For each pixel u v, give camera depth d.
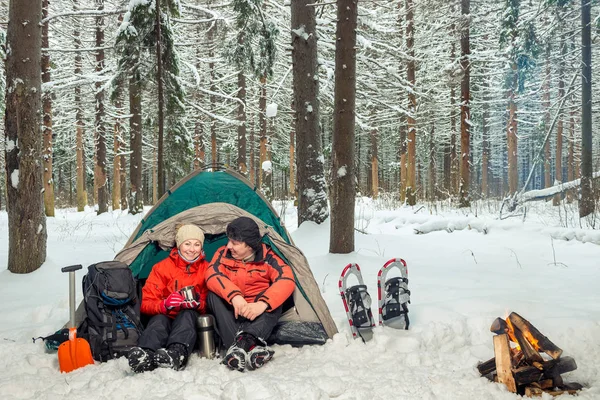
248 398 2.56
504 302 4.20
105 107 20.59
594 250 7.24
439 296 4.64
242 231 3.54
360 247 7.92
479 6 16.56
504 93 22.98
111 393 2.63
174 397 2.54
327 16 12.88
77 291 5.09
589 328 3.45
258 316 3.37
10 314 4.32
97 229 12.42
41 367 3.13
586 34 12.41
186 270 3.69
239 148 21.03
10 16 5.82
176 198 4.74
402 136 21.66
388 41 13.87
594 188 12.10
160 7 12.09
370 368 3.01
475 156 38.78
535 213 13.27
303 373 2.91
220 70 21.66
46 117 16.27
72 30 17.69
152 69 12.58
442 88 20.77
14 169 5.88
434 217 10.62
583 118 11.48
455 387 2.66
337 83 6.48
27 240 5.86
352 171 6.59
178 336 3.15
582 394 2.56
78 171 22.16
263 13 12.45
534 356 2.69
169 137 17.45
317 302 3.62
